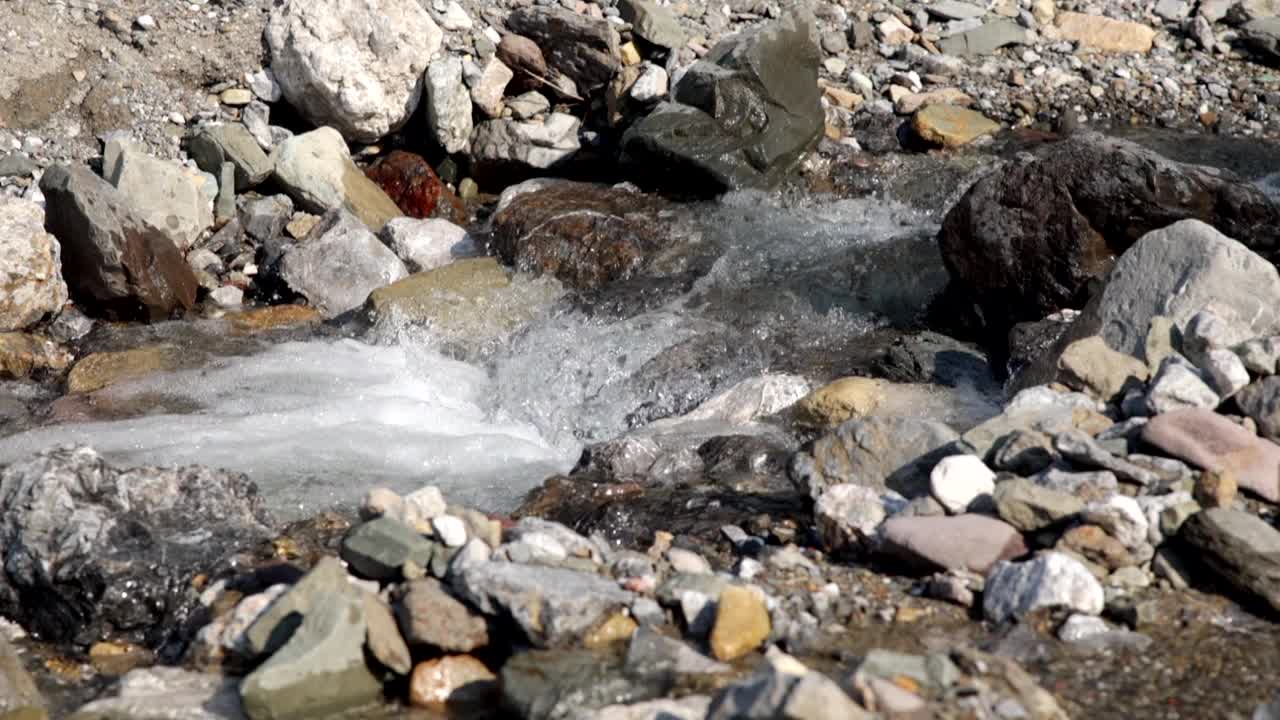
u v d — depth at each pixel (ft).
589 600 8.36
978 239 13.10
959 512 9.34
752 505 10.47
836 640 8.41
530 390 13.44
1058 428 9.80
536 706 7.75
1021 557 9.00
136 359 13.48
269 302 15.43
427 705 8.23
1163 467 9.37
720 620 8.23
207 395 12.95
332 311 15.01
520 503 10.94
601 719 7.57
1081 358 10.68
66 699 8.67
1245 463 9.35
